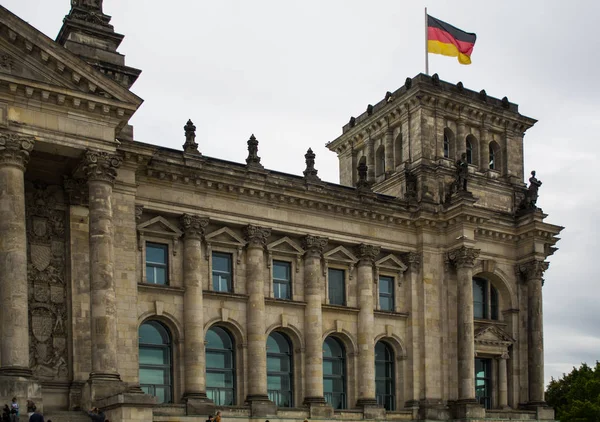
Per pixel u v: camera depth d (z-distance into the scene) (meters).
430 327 92.38
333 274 90.25
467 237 92.81
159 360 78.38
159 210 78.69
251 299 82.44
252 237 83.38
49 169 70.44
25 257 61.69
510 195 102.44
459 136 100.44
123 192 74.19
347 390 88.94
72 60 64.94
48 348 68.12
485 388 97.75
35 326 67.94
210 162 81.81
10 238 61.06
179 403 76.62
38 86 63.28
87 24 76.50
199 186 80.81
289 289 86.69
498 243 99.25
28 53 64.12
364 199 90.75
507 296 99.88
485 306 99.56
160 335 79.00
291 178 87.31
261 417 79.62
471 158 102.44
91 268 65.19
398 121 101.50
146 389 76.88
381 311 90.94
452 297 93.62
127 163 74.62
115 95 66.69
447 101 99.25
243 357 81.81
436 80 99.06
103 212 65.69
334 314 88.62
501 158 103.88
